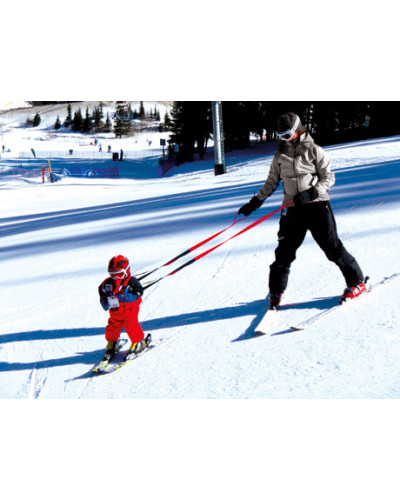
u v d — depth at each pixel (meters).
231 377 3.17
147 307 4.77
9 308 5.55
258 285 4.75
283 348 3.41
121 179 48.00
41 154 83.44
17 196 28.25
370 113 42.50
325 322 3.65
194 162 53.00
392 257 4.74
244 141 52.38
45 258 7.95
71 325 4.71
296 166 3.79
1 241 10.92
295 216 3.89
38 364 4.02
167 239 7.69
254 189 13.14
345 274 3.94
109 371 3.68
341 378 2.87
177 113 55.69
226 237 7.03
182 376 3.33
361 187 9.22
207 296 4.72
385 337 3.24
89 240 8.96
